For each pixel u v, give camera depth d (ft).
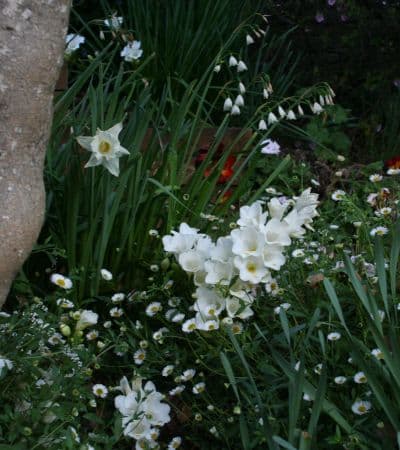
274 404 7.77
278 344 8.41
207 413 8.25
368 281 8.68
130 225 9.50
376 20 17.87
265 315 8.79
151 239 10.01
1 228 6.89
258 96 15.98
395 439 7.09
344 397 7.63
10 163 6.90
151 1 16.22
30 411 6.82
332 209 11.56
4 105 6.73
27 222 7.05
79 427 7.77
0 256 6.95
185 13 16.34
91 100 9.43
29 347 7.24
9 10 6.62
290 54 16.57
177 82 15.35
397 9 18.01
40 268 9.83
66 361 7.38
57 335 8.09
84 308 9.56
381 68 17.62
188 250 8.84
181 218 10.20
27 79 6.76
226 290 8.35
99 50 16.21
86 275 9.47
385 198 11.70
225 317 8.69
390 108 16.66
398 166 13.30
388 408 6.90
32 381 7.09
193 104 15.29
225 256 8.57
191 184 10.29
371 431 7.31
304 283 9.13
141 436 7.68
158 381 8.91
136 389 8.07
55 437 6.91
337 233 11.11
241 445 7.82
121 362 9.00
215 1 16.26
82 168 10.04
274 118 11.63
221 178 12.31
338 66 17.79
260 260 8.35
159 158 10.67
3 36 6.63
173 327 9.11
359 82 17.98
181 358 8.52
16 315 7.44
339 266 9.39
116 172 8.73
